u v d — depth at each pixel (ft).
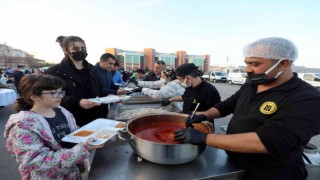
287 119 2.49
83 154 2.95
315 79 42.88
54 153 2.95
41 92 3.38
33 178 3.27
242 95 3.53
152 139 3.45
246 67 3.11
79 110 6.04
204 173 2.94
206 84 6.02
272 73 2.82
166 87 8.00
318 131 2.57
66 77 5.72
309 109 2.52
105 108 8.01
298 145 2.81
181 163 2.95
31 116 3.17
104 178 2.75
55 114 3.88
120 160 3.25
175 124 4.17
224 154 3.60
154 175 2.85
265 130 2.51
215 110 4.14
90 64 6.57
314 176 4.08
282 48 2.69
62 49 5.86
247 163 3.06
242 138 2.61
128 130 3.29
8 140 3.06
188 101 6.16
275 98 2.78
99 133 3.49
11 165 8.57
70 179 3.54
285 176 2.87
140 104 8.31
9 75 47.21
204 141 2.75
